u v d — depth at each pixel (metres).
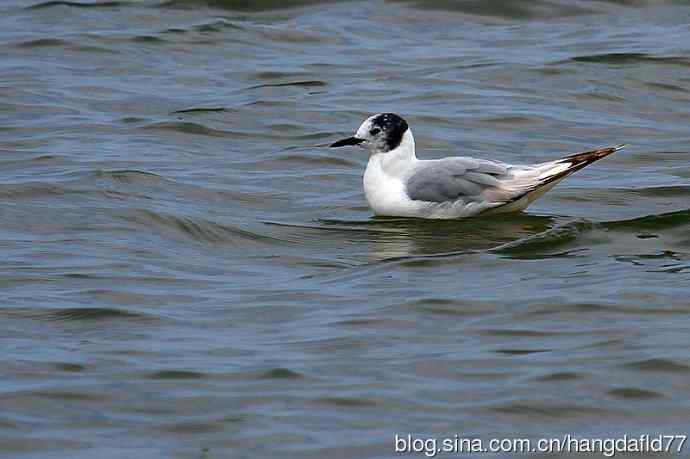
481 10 27.20
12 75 23.28
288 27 26.33
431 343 12.19
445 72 23.70
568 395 11.01
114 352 12.05
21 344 12.28
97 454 10.12
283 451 10.17
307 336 12.41
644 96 22.48
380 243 15.55
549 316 12.75
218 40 25.58
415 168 16.55
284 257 15.10
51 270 14.41
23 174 18.16
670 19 26.61
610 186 17.72
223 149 19.91
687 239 15.29
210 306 13.34
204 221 16.16
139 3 27.33
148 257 14.98
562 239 15.41
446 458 10.05
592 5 27.22
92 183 17.61
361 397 11.02
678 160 19.11
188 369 11.62
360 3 27.52
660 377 11.28
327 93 22.66
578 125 21.02
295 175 18.58
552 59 24.09
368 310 13.07
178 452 10.16
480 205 16.09
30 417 10.73
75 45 24.98
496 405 10.86
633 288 13.41
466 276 14.13
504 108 21.73
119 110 21.72
